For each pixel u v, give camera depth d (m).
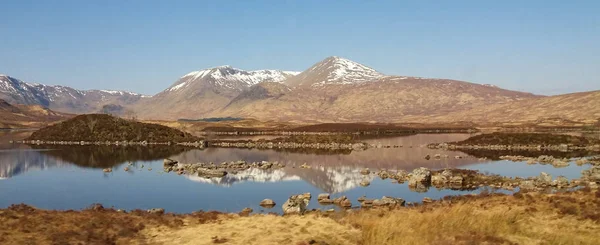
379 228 21.88
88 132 145.00
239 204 44.78
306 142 135.38
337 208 41.88
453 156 94.88
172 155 101.69
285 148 124.62
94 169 74.38
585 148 110.69
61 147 123.00
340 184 58.16
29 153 103.56
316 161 87.25
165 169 73.31
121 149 118.12
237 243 21.03
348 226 23.77
